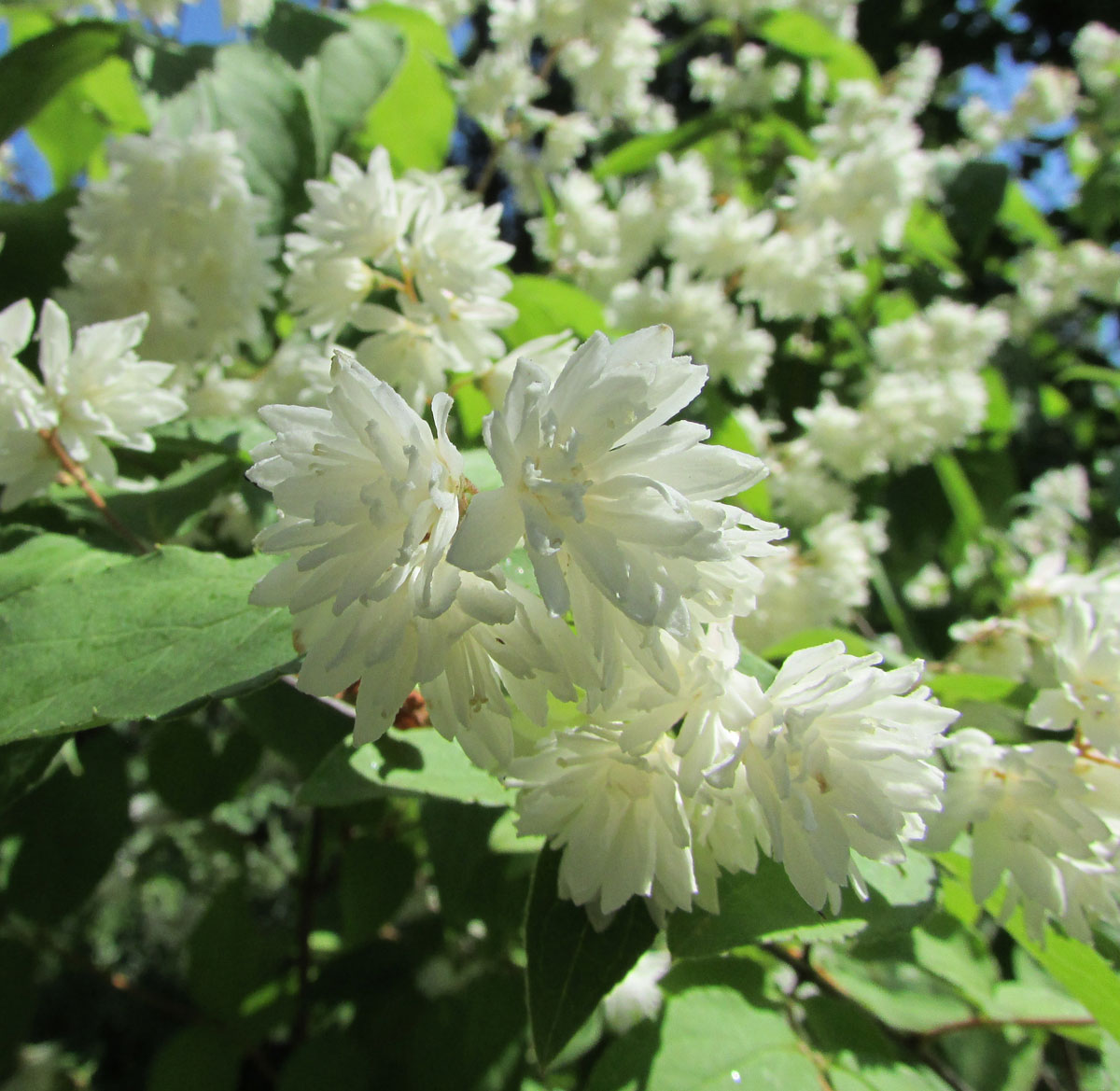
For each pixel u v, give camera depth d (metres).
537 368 0.10
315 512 0.10
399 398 0.10
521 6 0.40
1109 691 0.15
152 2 0.25
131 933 0.51
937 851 0.14
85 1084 0.43
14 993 0.22
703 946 0.13
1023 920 0.15
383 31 0.26
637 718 0.12
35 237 0.22
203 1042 0.25
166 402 0.17
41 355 0.16
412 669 0.11
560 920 0.13
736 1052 0.16
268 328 0.24
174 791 0.25
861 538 0.30
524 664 0.11
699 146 0.46
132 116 0.30
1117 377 0.55
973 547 0.43
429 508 0.10
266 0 0.25
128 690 0.12
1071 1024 0.19
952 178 0.48
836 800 0.12
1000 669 0.21
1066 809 0.14
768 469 0.11
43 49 0.23
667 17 0.73
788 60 0.46
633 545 0.11
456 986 0.28
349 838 0.29
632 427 0.11
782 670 0.12
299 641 0.11
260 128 0.22
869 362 0.40
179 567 0.14
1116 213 0.60
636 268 0.36
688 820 0.12
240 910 0.27
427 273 0.17
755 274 0.31
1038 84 0.62
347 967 0.28
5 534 0.16
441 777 0.14
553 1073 0.23
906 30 0.68
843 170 0.32
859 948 0.20
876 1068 0.17
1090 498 0.58
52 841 0.21
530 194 0.43
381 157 0.17
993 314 0.39
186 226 0.19
